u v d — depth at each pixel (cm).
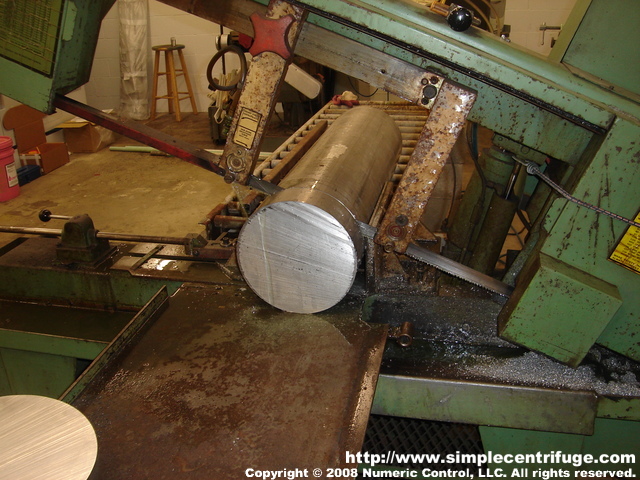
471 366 124
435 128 113
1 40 121
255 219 116
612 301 114
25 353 159
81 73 137
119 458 86
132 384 103
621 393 117
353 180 131
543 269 115
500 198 169
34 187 366
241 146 121
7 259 166
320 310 124
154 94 539
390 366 124
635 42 113
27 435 77
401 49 116
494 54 110
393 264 146
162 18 546
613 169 109
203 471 84
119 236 165
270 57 112
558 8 473
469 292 139
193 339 117
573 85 110
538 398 115
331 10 107
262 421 93
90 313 160
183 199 340
